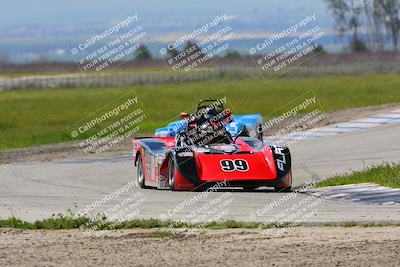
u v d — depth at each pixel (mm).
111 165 82562
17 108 181500
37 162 88375
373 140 89688
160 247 38125
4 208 54938
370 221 43656
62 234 42844
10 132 127438
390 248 35969
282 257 35000
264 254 35719
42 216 50625
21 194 62781
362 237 38875
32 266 34781
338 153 82125
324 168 72750
